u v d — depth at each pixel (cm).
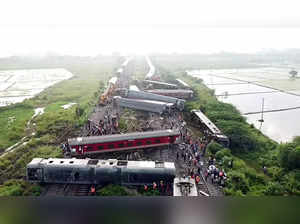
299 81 13038
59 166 3061
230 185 3028
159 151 4016
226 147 4247
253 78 14312
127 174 3022
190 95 7950
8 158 3844
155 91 8006
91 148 3719
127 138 3844
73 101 8012
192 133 4925
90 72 15450
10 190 2922
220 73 16838
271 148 4531
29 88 10769
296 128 6016
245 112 7325
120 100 6950
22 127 5381
